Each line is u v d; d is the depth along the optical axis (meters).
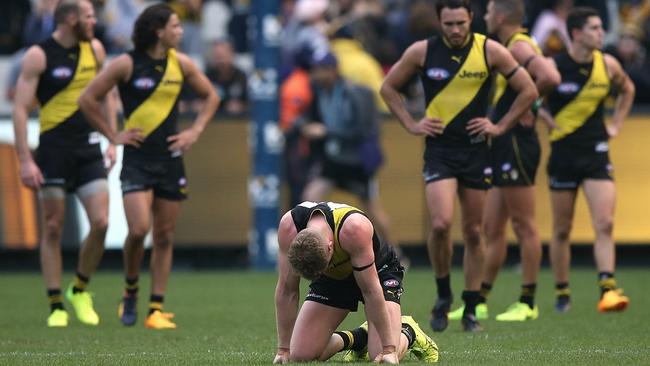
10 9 70.31
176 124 38.25
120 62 37.28
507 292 49.25
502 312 42.31
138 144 37.59
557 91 41.41
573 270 60.31
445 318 35.75
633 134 58.75
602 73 41.25
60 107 38.66
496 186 39.56
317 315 27.91
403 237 60.06
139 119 37.56
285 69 67.38
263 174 59.62
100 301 47.06
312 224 26.41
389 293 27.62
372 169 58.28
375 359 26.88
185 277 57.47
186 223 60.31
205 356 30.08
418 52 35.62
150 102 37.56
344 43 62.09
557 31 56.16
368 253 26.36
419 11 56.69
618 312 41.59
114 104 40.16
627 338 33.84
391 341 26.75
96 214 38.91
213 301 46.50
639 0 70.31
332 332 28.09
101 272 60.94
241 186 60.34
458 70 35.25
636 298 46.66
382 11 68.81
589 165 41.34
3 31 70.38
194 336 35.44
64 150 38.66
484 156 35.69
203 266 62.50
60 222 39.22
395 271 28.00
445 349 31.22
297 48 63.19
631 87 42.44
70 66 38.66
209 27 73.56
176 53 38.19
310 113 59.41
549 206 58.88
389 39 66.44
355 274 26.52
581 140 41.34
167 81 37.72
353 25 65.19
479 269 36.03
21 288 52.56
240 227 60.44
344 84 58.12
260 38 59.28
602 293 41.31
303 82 62.19
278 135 59.66
